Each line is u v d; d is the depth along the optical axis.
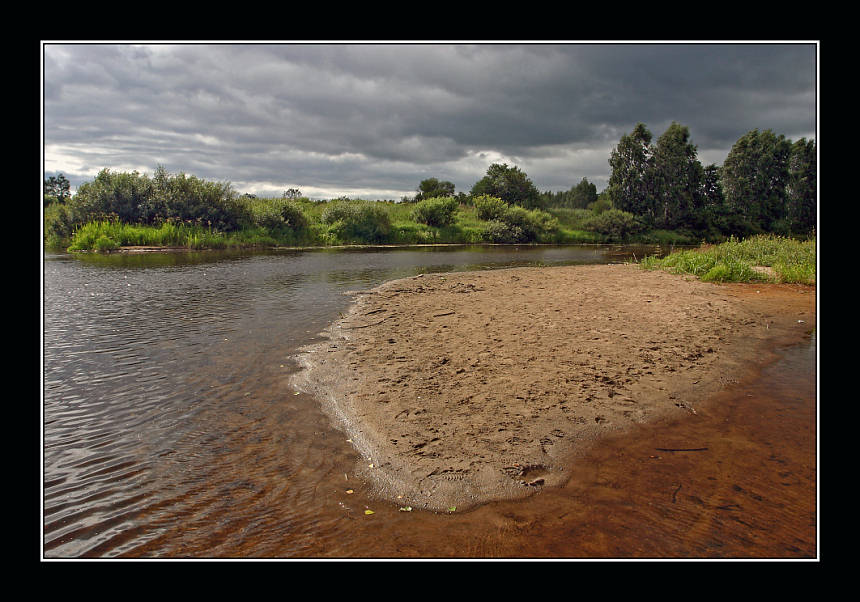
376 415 4.62
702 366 5.94
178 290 11.38
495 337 7.16
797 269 12.55
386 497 3.39
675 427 4.40
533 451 3.96
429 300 10.22
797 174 54.56
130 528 3.04
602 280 13.13
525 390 5.16
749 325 7.92
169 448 4.03
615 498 3.36
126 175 25.48
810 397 5.06
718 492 3.41
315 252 23.94
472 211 41.25
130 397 5.04
